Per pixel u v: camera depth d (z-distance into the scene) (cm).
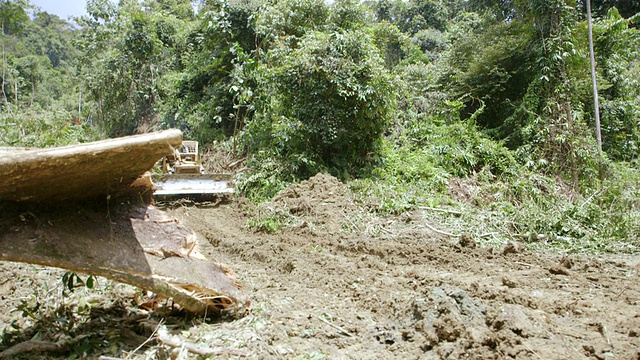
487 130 1327
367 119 1092
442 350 307
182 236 367
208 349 299
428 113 1345
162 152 303
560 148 1148
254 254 604
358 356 312
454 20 3141
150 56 2306
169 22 2586
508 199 922
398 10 3441
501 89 1391
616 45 1490
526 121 1247
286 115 1152
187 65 2067
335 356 311
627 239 680
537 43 1300
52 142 1258
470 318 345
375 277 489
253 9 1579
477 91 1417
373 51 1127
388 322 374
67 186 294
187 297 335
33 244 282
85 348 303
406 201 838
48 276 457
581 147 1130
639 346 314
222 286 362
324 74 1077
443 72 1577
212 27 1602
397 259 570
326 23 1515
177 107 1938
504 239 679
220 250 656
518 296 407
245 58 1272
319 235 703
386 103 1093
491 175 1050
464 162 1091
